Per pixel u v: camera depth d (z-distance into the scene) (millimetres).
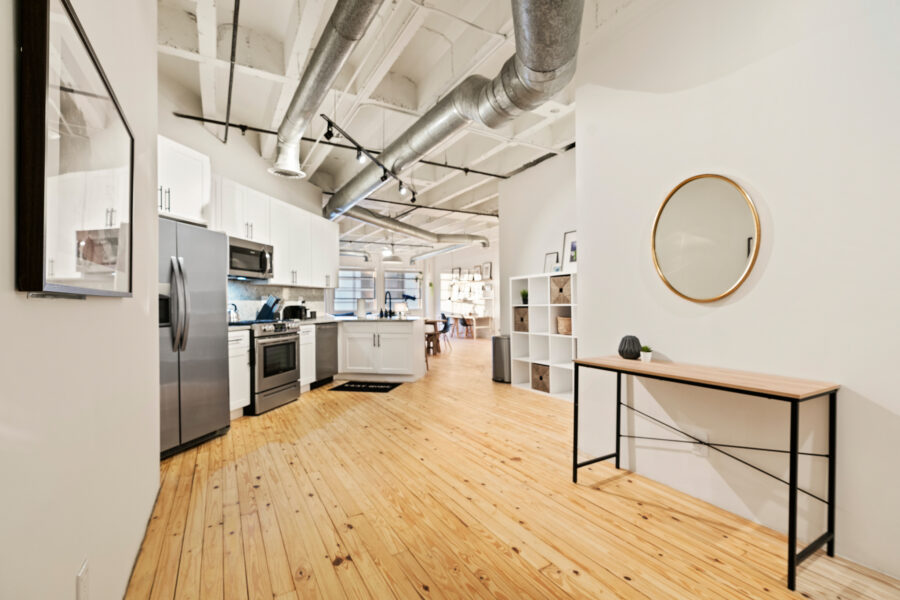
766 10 1925
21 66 793
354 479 2508
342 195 5750
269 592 1532
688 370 2051
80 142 1029
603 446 2791
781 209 1885
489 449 3010
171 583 1580
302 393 4871
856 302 1664
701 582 1572
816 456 1779
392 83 3850
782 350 1886
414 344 5574
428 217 9016
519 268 5719
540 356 5023
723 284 2096
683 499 2232
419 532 1926
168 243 2900
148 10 2066
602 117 2727
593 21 2691
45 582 855
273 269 4824
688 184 2242
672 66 2320
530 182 5527
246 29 3107
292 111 3277
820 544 1654
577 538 1870
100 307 1267
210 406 3221
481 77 3066
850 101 1674
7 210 743
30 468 805
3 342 722
